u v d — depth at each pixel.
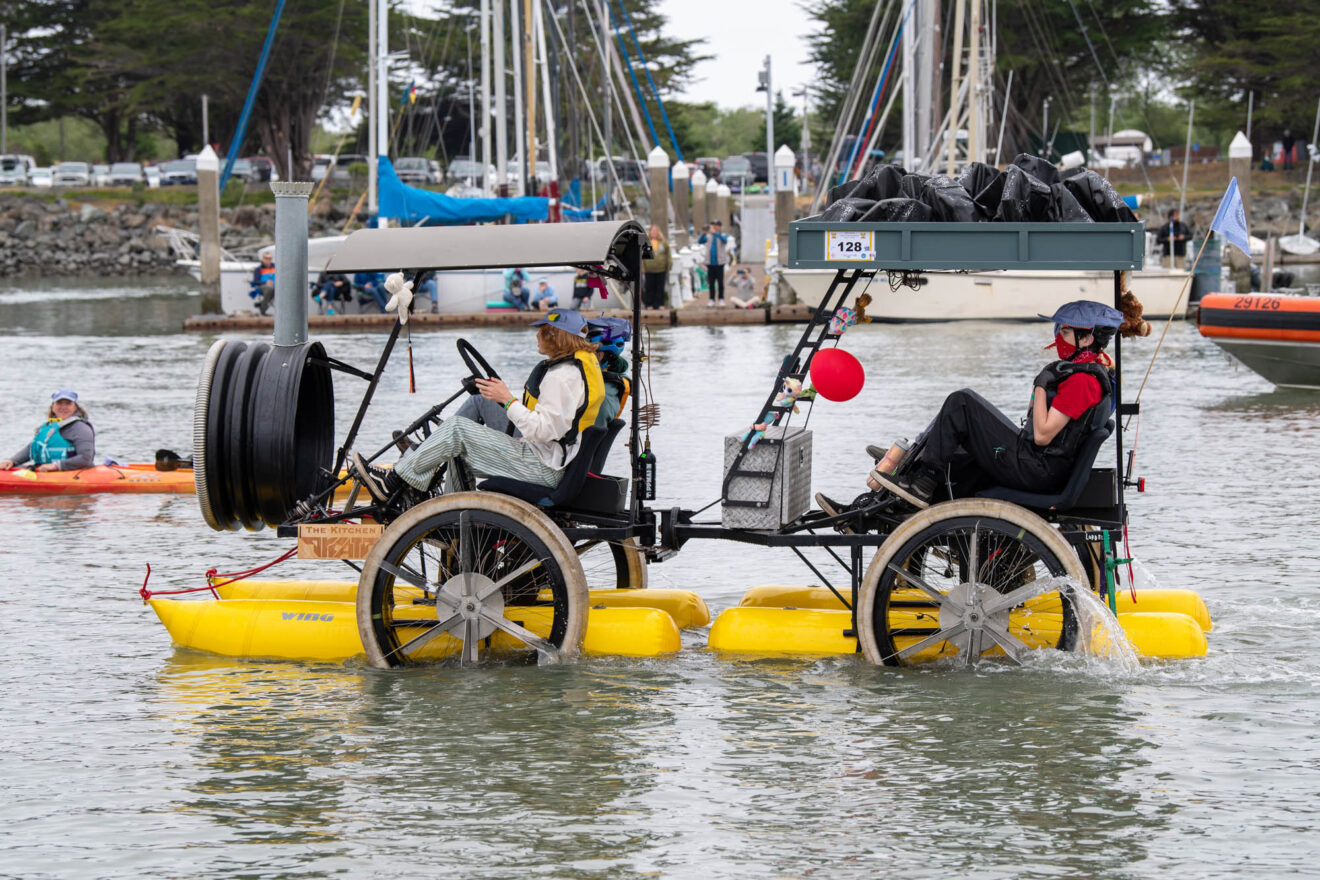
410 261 11.38
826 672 11.20
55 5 121.69
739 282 53.25
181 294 70.88
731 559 15.64
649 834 8.26
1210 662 11.30
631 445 11.85
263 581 13.34
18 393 30.42
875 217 11.09
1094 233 10.71
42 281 85.25
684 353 38.09
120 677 11.33
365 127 105.50
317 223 91.50
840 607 12.75
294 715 10.34
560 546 11.20
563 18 70.44
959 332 43.28
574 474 11.41
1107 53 101.62
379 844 8.16
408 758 9.46
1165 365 34.88
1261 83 103.38
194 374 34.03
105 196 99.56
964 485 11.52
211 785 9.05
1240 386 30.38
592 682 11.00
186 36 104.94
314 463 12.95
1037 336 41.56
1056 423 10.77
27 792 8.96
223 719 10.27
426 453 11.48
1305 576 14.10
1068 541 11.30
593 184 63.78
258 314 49.47
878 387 29.78
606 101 65.06
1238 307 29.05
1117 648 11.09
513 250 11.27
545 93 61.62
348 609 12.05
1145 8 102.31
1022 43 98.94
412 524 11.28
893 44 60.03
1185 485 19.08
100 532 17.22
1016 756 9.38
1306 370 28.92
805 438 11.95
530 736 9.85
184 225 94.50
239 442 11.80
